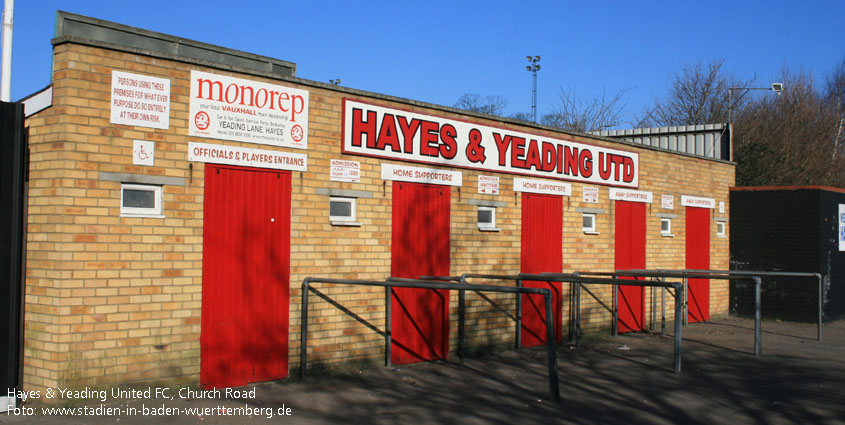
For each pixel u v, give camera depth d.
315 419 6.92
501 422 6.97
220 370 8.05
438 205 10.65
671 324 15.57
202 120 7.96
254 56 9.87
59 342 6.88
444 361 10.54
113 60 7.31
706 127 19.69
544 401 7.93
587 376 9.53
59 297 6.89
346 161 9.38
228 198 8.16
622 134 21.48
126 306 7.32
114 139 7.29
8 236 6.85
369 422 6.89
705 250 16.78
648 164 15.03
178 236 7.73
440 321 10.66
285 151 8.72
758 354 11.49
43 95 7.16
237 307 8.23
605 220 13.88
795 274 13.41
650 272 12.08
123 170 7.34
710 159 17.05
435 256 10.57
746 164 25.95
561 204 12.85
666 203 15.55
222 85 8.15
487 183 11.43
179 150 7.77
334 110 9.27
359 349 9.58
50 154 7.04
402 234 10.09
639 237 14.74
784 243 16.95
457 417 7.14
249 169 8.37
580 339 13.12
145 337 7.45
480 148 11.30
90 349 7.06
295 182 8.82
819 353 12.03
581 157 13.31
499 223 11.64
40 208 7.09
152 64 7.59
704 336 13.95
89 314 7.06
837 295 17.12
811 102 36.50
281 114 8.69
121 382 7.28
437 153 10.61
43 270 7.03
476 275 10.49
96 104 7.18
